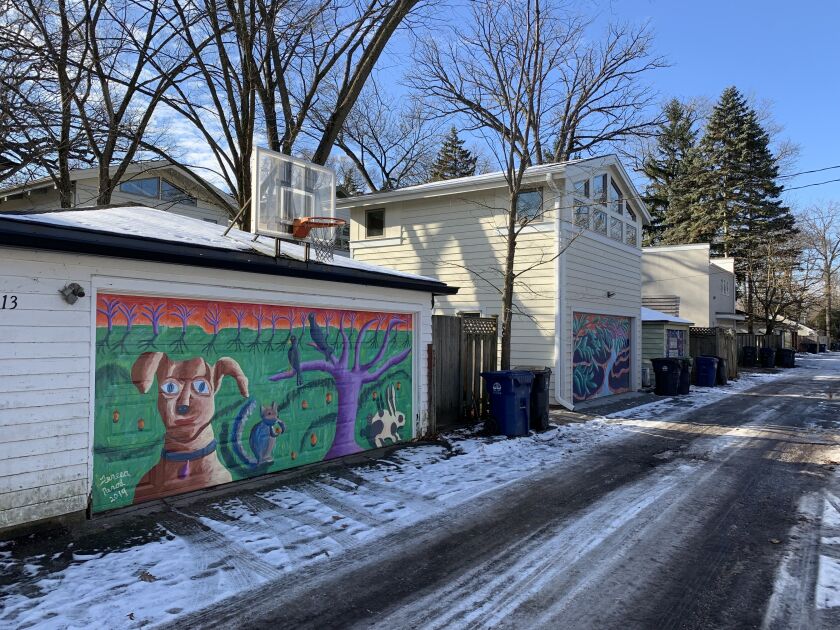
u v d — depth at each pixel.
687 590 4.25
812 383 21.58
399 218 16.19
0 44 10.41
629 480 7.36
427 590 4.23
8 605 3.85
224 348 6.62
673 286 33.34
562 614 3.89
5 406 4.80
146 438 5.86
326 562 4.71
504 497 6.55
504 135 12.35
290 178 7.08
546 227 13.77
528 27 11.62
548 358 13.65
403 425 9.21
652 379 19.86
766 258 40.50
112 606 3.89
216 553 4.82
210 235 6.98
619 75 17.52
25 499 4.92
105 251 5.30
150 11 13.27
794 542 5.19
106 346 5.57
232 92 13.55
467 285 15.01
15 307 4.88
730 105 48.38
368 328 8.61
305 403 7.59
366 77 14.63
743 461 8.44
